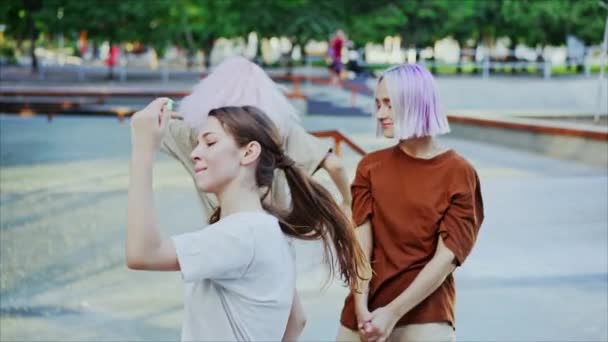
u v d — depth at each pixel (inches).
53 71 1609.3
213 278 90.7
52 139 666.2
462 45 1813.5
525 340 217.3
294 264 97.7
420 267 134.6
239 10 1563.7
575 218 352.8
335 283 264.2
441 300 135.9
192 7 1521.9
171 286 268.4
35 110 879.1
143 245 87.0
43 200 405.7
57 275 279.9
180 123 145.1
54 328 229.3
